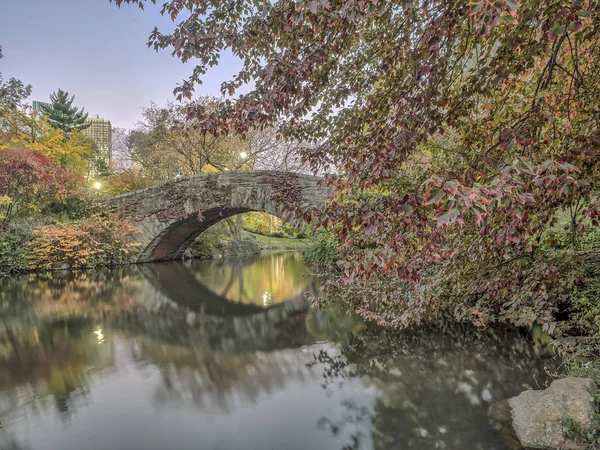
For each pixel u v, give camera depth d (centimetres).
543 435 225
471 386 319
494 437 240
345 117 252
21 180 1193
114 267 1308
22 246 1126
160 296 812
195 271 1271
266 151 1866
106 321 585
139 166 2414
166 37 216
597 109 241
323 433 256
